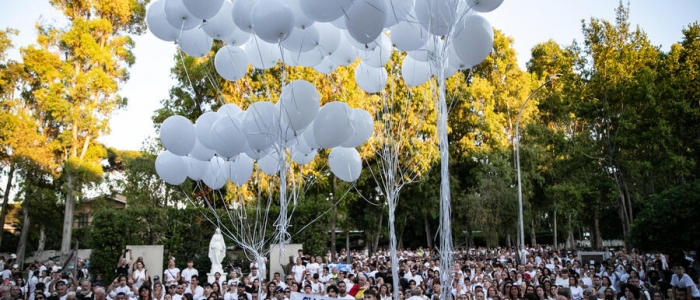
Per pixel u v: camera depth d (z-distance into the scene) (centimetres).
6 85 3369
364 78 912
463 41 721
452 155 3628
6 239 4744
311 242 2489
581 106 2422
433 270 1332
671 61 2434
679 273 1134
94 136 3184
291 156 918
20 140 3195
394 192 817
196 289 1166
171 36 809
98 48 3069
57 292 1066
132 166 3381
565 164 2602
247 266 2348
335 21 722
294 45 757
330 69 907
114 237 2236
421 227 4384
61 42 3122
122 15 3297
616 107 2416
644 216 1786
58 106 2955
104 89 3073
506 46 3816
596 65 2462
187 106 2886
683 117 2288
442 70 664
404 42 755
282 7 679
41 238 4600
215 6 705
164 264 2341
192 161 964
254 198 2605
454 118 3506
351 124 841
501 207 3119
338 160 951
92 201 3534
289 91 774
